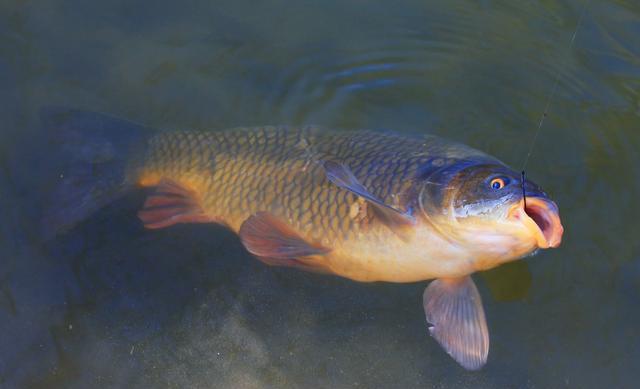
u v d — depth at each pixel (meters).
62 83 1.38
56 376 1.09
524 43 1.51
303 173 1.17
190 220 1.20
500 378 1.09
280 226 1.16
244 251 1.20
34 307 1.14
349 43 1.49
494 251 1.11
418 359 1.11
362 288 1.17
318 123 1.36
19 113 1.33
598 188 1.27
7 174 1.25
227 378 1.09
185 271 1.18
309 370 1.10
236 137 1.23
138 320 1.13
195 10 1.52
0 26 1.45
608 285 1.17
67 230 1.20
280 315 1.14
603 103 1.41
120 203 1.23
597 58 1.48
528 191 1.08
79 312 1.13
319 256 1.16
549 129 1.36
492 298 1.16
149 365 1.10
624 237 1.21
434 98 1.41
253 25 1.51
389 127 1.36
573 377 1.09
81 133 1.29
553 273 1.18
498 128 1.36
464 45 1.50
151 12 1.51
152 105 1.36
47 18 1.48
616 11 1.56
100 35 1.46
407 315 1.15
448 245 1.11
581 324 1.13
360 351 1.12
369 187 1.14
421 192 1.12
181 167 1.24
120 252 1.19
